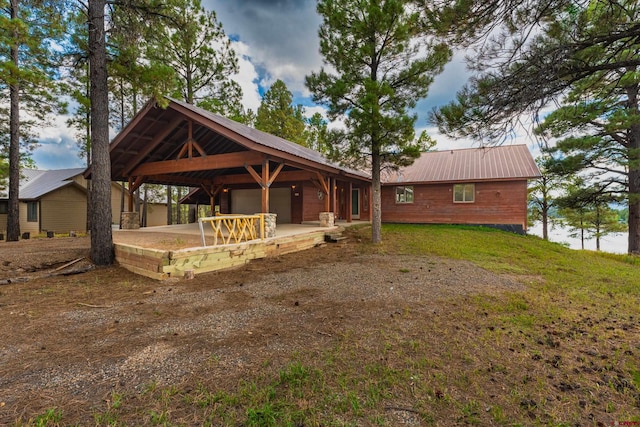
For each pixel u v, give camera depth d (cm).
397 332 319
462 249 871
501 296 446
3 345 291
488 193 1428
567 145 1038
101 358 265
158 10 759
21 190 1789
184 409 197
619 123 927
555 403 206
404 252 836
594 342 298
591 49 318
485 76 365
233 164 868
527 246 964
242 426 182
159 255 557
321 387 221
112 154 1040
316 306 404
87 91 1295
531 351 279
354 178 1418
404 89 935
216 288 502
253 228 769
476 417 190
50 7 673
